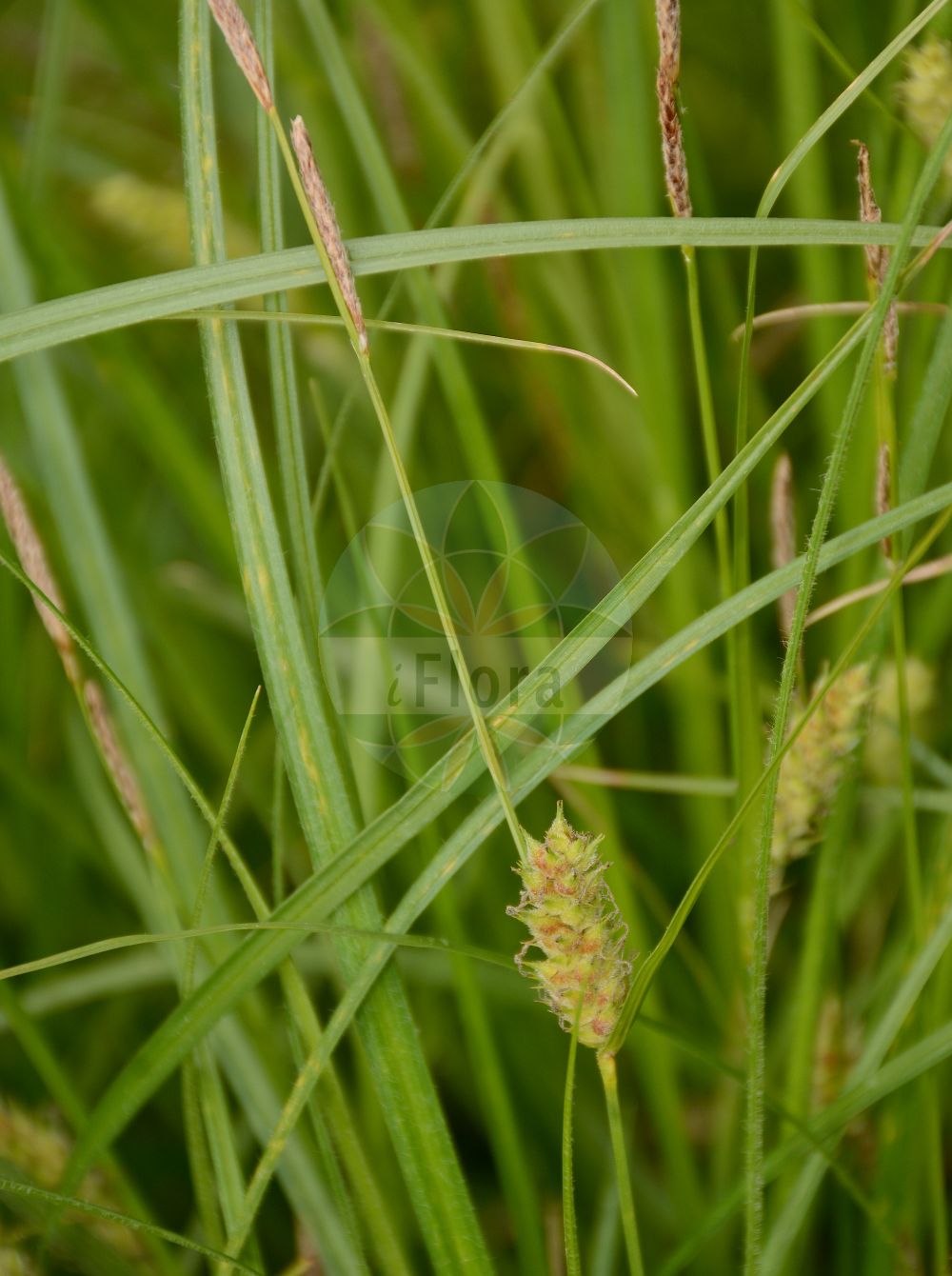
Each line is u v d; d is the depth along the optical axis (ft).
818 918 0.96
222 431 0.84
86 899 1.32
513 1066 1.15
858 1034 0.99
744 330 0.88
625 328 1.24
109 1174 0.93
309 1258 0.94
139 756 0.98
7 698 1.30
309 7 1.02
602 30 1.26
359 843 0.83
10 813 1.33
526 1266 0.98
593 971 0.77
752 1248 0.83
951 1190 1.06
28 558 0.86
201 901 0.84
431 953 1.11
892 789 1.02
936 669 1.13
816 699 0.78
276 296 0.85
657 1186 1.11
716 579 1.34
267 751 1.37
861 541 0.83
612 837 1.07
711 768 1.18
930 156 0.77
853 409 0.77
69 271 1.16
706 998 1.20
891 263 0.77
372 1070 0.84
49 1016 1.25
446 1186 0.84
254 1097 0.92
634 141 1.21
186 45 0.84
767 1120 1.04
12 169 1.29
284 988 0.86
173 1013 0.85
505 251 0.84
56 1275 1.01
